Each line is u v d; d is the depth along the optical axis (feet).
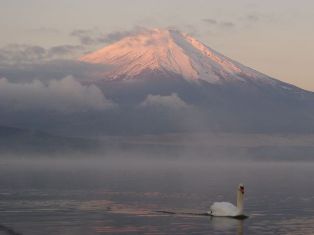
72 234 169.17
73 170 651.66
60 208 229.04
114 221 195.00
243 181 422.41
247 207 238.48
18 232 170.91
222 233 173.06
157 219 200.54
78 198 269.85
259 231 176.65
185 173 591.37
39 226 182.60
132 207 233.96
